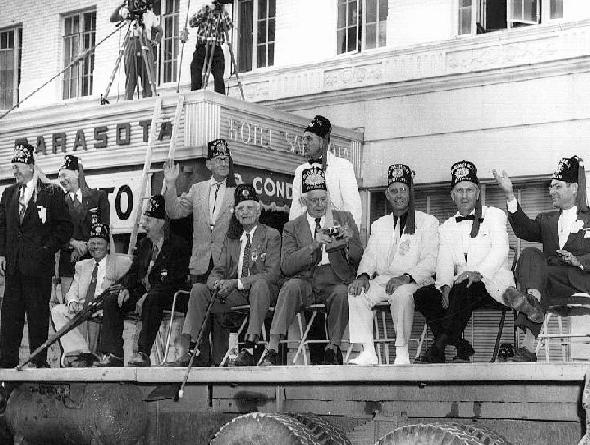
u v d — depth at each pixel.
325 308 8.85
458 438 6.40
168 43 17.05
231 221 9.42
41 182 10.45
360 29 14.72
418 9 13.95
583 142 12.35
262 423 7.24
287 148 12.87
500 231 8.46
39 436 9.38
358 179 13.98
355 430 7.35
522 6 13.23
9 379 9.49
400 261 8.73
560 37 12.52
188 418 8.36
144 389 8.66
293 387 7.68
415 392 7.07
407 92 13.72
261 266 9.16
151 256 10.13
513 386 6.63
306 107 14.70
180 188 11.94
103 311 9.89
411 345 11.88
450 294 8.05
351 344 8.58
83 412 8.86
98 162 12.92
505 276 8.37
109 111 12.92
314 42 15.05
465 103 13.25
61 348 11.38
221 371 7.88
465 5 13.70
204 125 11.98
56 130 13.44
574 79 12.45
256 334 8.60
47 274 10.34
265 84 15.15
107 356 9.77
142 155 12.52
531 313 7.56
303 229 9.19
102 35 17.58
